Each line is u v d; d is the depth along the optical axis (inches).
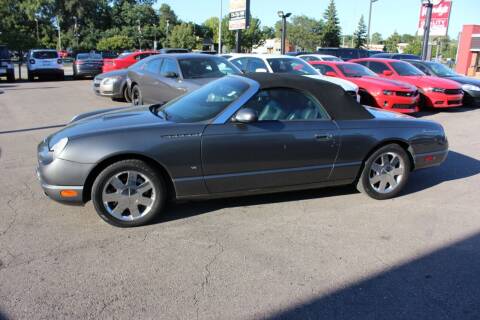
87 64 856.3
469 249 146.3
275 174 168.9
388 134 184.7
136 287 119.3
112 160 150.6
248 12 802.2
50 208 173.6
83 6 2763.3
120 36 2522.1
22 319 104.9
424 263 136.3
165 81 350.0
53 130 329.4
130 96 438.0
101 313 107.8
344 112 180.4
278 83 170.2
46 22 2667.3
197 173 157.9
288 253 140.6
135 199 154.9
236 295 116.6
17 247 140.7
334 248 144.9
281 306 112.3
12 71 796.0
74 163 146.3
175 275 126.0
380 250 144.3
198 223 162.2
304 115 173.5
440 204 189.2
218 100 170.4
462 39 1312.7
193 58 352.8
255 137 161.9
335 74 441.7
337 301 115.0
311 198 191.0
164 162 152.5
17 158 249.0
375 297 117.2
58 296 114.4
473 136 341.7
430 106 450.3
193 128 156.3
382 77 442.9
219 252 140.2
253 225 161.5
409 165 194.7
